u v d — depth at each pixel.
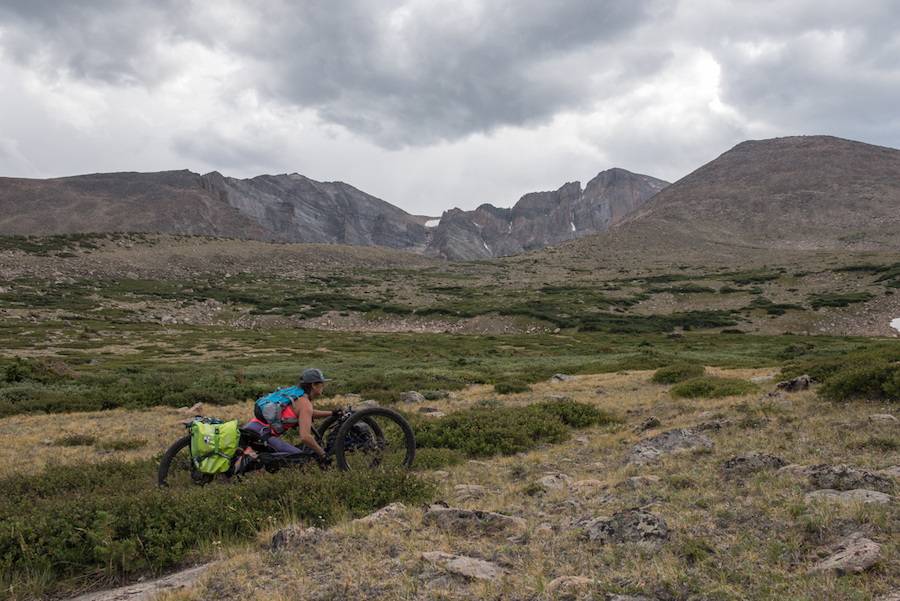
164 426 16.41
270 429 5.97
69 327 82.31
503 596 2.99
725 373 26.42
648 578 3.08
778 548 3.32
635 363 41.22
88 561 4.25
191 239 196.38
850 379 10.92
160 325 96.56
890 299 110.56
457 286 169.75
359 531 4.25
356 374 38.50
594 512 4.67
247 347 70.44
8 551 4.16
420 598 3.03
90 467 8.34
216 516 4.75
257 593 3.27
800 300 120.00
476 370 41.62
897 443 6.20
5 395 22.14
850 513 3.68
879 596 2.59
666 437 8.13
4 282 115.94
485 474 7.78
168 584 3.73
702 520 4.09
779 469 5.34
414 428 11.76
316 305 129.38
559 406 14.06
